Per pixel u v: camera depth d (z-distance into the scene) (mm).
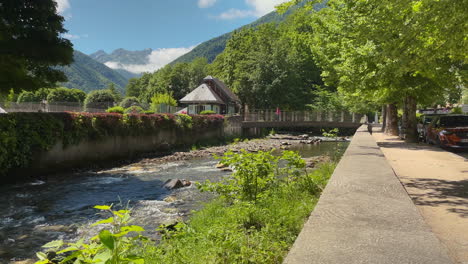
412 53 8680
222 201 8406
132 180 16453
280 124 54219
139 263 2039
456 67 18094
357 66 18516
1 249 7316
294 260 2561
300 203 6414
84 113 21000
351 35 18031
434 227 4352
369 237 3115
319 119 57844
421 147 16719
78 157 20094
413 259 2586
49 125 17641
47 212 10633
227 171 18969
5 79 16812
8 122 15422
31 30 17219
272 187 7949
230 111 69375
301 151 29547
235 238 4324
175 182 14359
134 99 64875
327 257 2621
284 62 67750
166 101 66438
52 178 17047
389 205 4359
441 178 8047
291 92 68562
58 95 76625
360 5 13875
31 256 6895
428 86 19297
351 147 13719
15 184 15367
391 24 8758
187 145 33844
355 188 5465
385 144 18828
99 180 16531
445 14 7379
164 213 9914
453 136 15727
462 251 3486
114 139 23484
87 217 10016
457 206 5398
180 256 4281
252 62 69625
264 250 3924
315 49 23797
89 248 2133
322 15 23391
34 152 16953
